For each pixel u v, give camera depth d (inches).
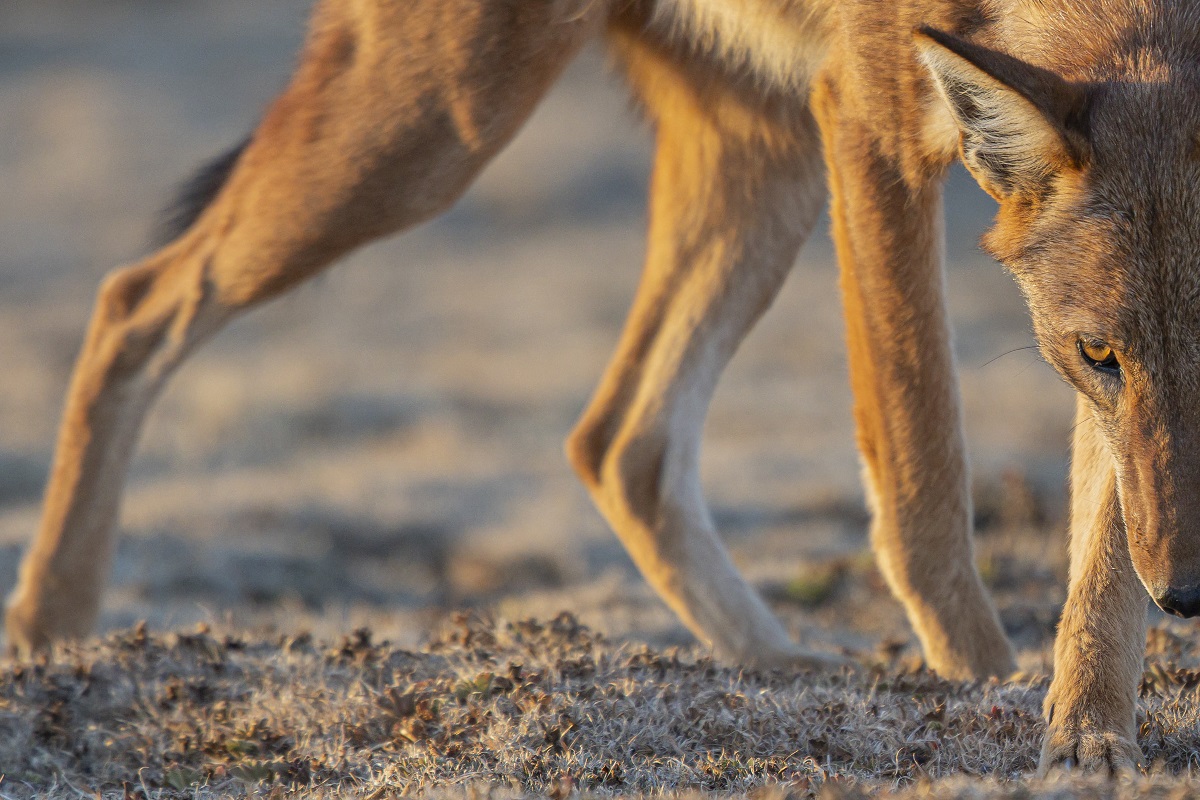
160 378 444.1
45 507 448.5
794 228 432.8
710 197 432.5
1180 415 262.1
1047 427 954.7
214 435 1127.6
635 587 599.2
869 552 610.2
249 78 2792.8
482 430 1154.7
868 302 343.6
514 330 1595.7
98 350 445.4
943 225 346.0
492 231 2140.7
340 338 1572.3
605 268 1899.6
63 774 332.5
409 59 390.6
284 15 3255.4
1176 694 320.2
